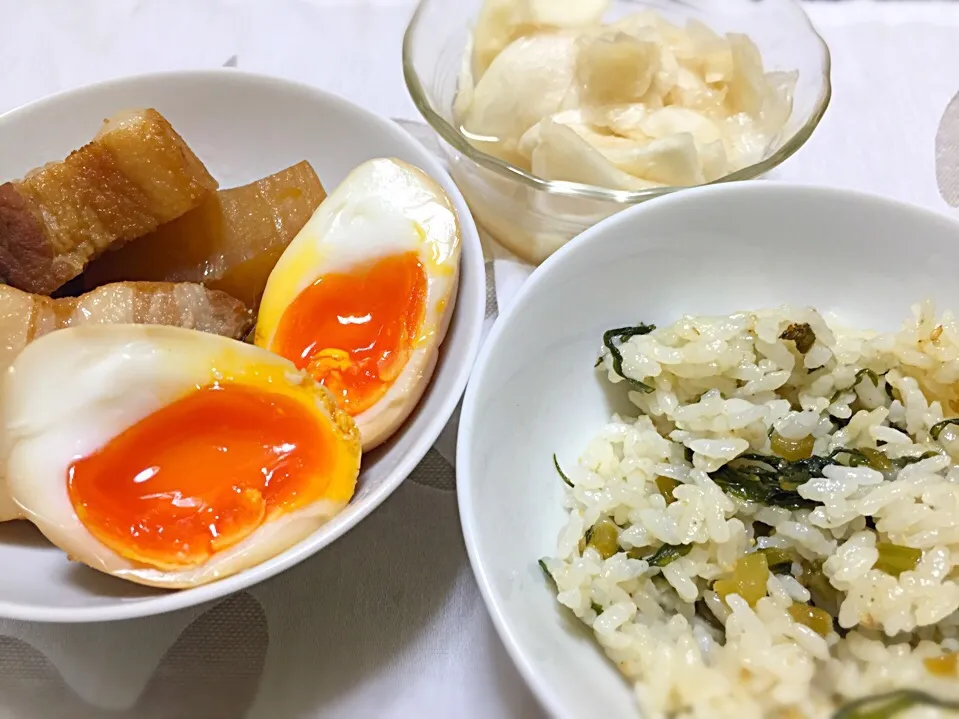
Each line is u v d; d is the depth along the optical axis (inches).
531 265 6.6
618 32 6.5
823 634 4.2
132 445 4.5
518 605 4.0
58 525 4.2
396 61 7.7
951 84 7.4
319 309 5.4
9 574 4.4
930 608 4.0
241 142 6.4
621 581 4.4
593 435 5.3
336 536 4.1
